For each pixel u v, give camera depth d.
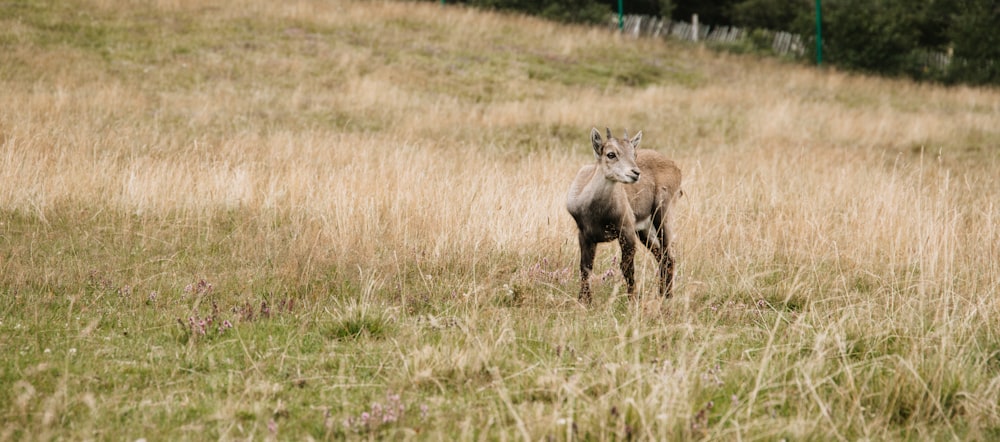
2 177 30.38
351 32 75.44
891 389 14.64
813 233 26.77
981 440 13.36
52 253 24.62
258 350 17.38
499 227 26.28
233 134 47.03
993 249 25.02
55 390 14.77
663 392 13.48
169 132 45.94
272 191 31.14
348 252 24.50
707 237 26.36
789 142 54.38
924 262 23.56
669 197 23.88
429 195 29.64
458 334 17.88
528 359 16.91
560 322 19.34
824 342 16.69
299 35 72.38
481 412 13.95
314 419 14.13
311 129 49.00
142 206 29.80
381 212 28.94
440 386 15.16
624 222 21.56
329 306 20.56
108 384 15.27
